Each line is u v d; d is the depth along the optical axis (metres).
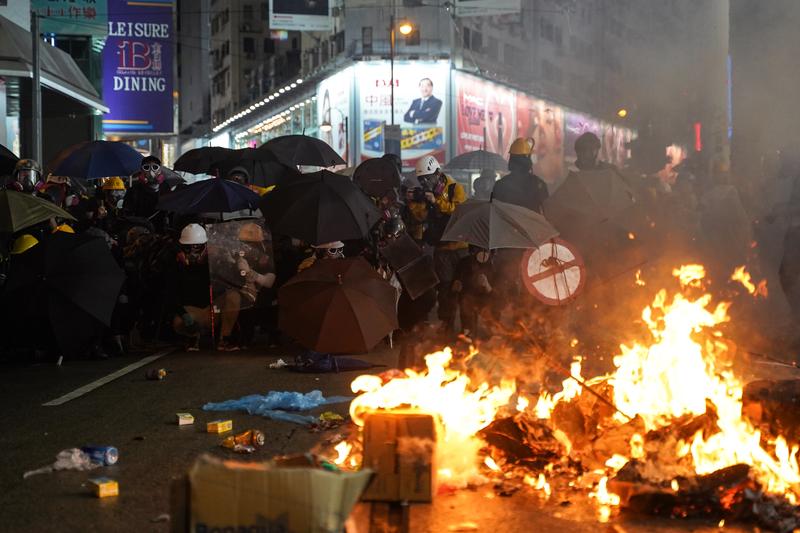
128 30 42.41
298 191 10.58
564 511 4.52
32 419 7.14
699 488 4.45
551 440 5.34
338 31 63.06
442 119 58.97
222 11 98.56
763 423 4.97
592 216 10.42
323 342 8.59
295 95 69.94
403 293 10.64
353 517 4.30
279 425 6.73
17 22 24.36
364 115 58.84
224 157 14.44
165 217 12.67
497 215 9.70
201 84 89.00
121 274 9.88
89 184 22.73
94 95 29.61
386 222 11.28
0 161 13.98
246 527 3.08
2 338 9.59
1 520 4.55
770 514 4.29
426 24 58.97
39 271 9.40
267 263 10.83
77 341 9.50
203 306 11.05
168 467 5.57
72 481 5.27
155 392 8.27
